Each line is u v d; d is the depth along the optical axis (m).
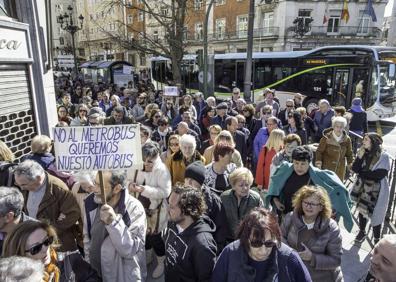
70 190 3.55
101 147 2.80
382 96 13.80
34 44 6.64
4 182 3.35
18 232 2.15
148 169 3.90
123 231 2.65
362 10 34.69
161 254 4.04
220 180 4.15
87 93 15.19
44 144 3.97
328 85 15.16
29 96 6.55
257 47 36.97
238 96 11.88
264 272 2.28
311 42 34.47
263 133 6.41
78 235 3.56
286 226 3.12
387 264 2.03
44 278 2.07
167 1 30.34
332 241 2.92
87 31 54.19
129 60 50.81
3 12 5.90
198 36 41.66
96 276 2.61
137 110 10.83
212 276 2.38
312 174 3.75
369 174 4.66
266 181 5.34
